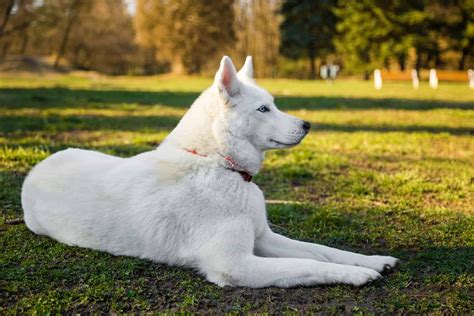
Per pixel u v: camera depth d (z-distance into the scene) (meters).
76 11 17.81
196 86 10.68
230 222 1.46
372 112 5.50
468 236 1.75
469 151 3.19
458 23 15.77
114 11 19.95
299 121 1.58
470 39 15.68
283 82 13.61
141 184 1.54
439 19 15.63
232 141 1.52
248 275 1.42
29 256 1.57
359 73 17.22
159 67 21.73
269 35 18.67
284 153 3.10
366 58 16.64
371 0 15.66
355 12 16.02
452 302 1.35
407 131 4.07
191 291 1.40
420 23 15.38
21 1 16.67
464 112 5.36
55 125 3.96
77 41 18.70
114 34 19.33
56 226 1.63
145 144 3.22
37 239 1.67
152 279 1.46
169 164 1.55
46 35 18.42
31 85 10.11
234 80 1.52
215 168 1.51
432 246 1.68
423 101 6.97
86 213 1.58
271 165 2.75
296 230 1.84
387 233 1.80
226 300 1.36
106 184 1.58
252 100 1.55
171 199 1.50
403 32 15.74
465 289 1.42
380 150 3.23
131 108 5.69
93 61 20.17
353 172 2.58
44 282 1.44
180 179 1.52
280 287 1.42
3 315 1.30
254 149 1.56
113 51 19.59
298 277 1.41
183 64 18.16
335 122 4.61
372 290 1.41
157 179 1.54
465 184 2.36
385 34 15.82
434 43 15.77
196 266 1.49
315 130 4.12
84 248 1.60
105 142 3.28
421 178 2.43
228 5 17.73
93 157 1.71
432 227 1.84
